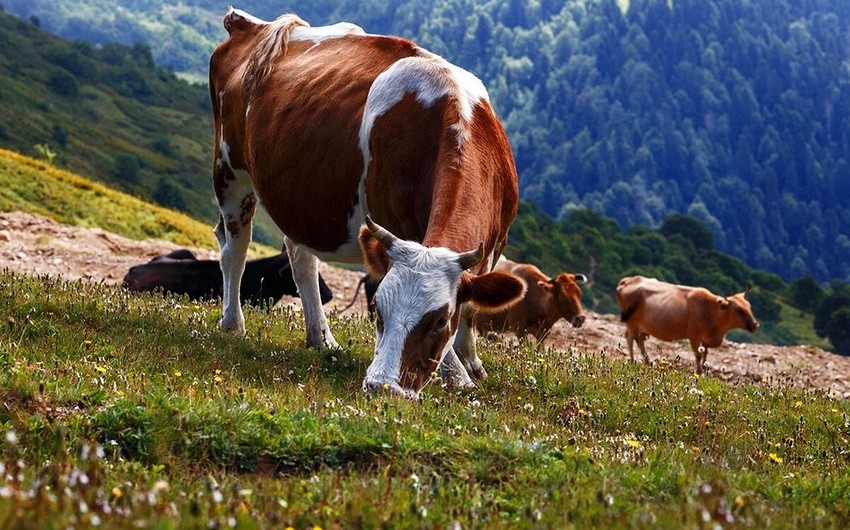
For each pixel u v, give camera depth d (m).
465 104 8.52
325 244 9.70
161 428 5.94
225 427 6.02
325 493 4.74
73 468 4.99
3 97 148.50
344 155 9.10
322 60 10.15
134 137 169.50
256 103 10.54
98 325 9.47
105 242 24.86
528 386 9.42
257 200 11.41
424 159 8.35
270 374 8.57
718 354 20.48
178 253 19.77
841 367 19.94
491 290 7.20
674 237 163.00
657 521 4.48
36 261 21.03
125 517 3.76
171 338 9.38
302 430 6.07
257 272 17.67
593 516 4.69
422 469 5.52
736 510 4.98
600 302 125.25
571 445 6.23
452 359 8.91
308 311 10.59
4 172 43.19
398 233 8.66
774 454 7.91
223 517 4.05
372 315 11.88
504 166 8.70
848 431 9.76
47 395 6.50
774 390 11.64
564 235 142.62
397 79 8.84
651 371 11.44
